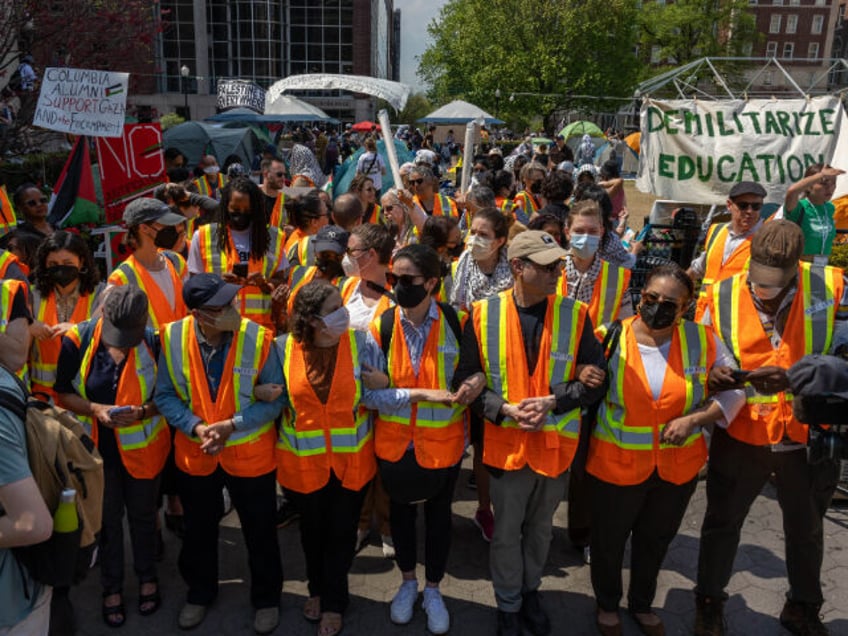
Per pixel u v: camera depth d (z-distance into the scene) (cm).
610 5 4331
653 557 330
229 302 308
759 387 297
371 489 397
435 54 5003
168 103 5309
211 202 649
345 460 323
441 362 325
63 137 1239
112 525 342
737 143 828
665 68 5572
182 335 323
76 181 662
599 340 327
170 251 457
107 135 628
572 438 318
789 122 820
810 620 338
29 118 1160
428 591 353
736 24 5409
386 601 369
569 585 382
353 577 390
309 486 322
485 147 2912
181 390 322
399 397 317
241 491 329
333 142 2686
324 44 5488
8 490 198
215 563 352
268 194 645
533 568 339
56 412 236
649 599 339
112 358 329
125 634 342
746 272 326
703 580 337
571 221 400
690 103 836
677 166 848
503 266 421
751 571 396
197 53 5269
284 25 5397
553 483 323
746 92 1305
